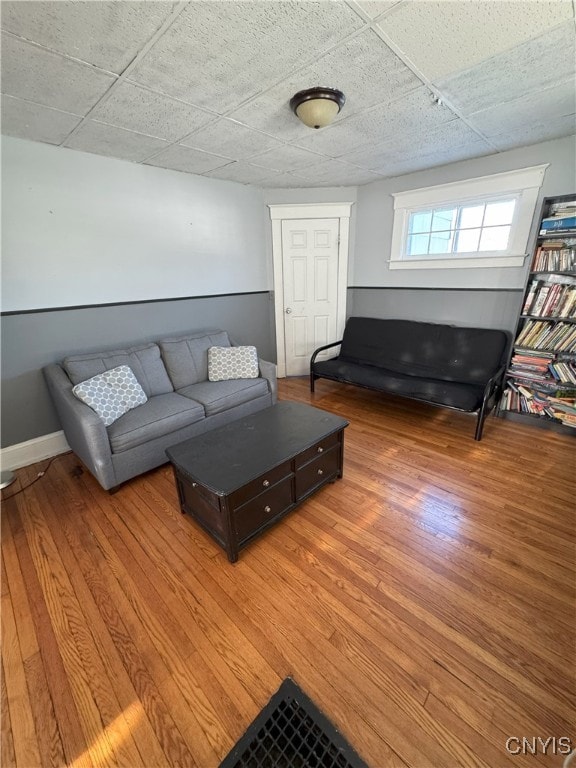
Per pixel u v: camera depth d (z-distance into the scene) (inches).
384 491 82.3
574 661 45.9
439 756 37.6
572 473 86.4
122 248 109.8
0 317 89.2
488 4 47.3
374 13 48.6
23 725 41.6
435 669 45.5
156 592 58.0
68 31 50.6
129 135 88.0
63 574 61.8
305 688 44.0
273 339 170.4
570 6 47.3
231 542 61.7
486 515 73.1
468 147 103.4
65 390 87.9
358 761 37.3
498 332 114.2
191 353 119.9
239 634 50.9
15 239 89.1
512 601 54.3
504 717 40.5
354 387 158.4
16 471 94.7
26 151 87.9
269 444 72.6
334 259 156.6
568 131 93.0
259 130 87.8
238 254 145.6
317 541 67.9
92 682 45.5
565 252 96.5
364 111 79.0
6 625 53.1
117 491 85.1
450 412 127.3
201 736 39.8
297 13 48.2
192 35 52.3
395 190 136.4
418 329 132.0
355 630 50.8
